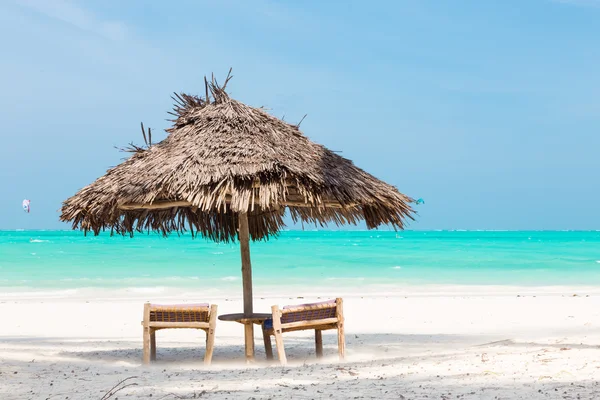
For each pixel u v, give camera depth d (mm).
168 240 68625
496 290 21438
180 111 8195
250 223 9156
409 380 5711
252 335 7852
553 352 7090
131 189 7148
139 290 21797
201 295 20125
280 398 4980
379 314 14305
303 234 132125
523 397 4777
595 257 39844
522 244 66125
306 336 11188
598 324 12117
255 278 26188
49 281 24859
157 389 5488
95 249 48156
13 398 5242
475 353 7688
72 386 5785
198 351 9188
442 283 24266
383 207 8062
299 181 7160
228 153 7277
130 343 10148
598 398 4680
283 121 8117
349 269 30500
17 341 10195
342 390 5277
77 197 7719
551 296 18719
